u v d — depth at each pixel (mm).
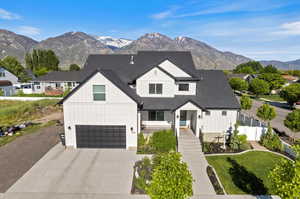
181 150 15297
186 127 19844
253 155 14906
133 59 23719
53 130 20922
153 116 19703
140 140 16266
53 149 15945
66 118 15734
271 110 17969
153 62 23062
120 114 15633
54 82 44906
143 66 22594
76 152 15422
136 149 16000
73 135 15977
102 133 15969
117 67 22766
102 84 15203
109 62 23609
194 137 17031
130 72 21797
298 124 16109
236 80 56594
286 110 33531
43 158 14312
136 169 12047
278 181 6941
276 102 41656
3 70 50812
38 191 10438
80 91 15344
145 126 19766
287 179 6762
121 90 15273
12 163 13523
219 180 11484
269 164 13453
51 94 42281
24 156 14617
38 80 44812
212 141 18562
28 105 28359
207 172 12289
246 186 10891
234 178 11711
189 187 7262
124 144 16109
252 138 18047
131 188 10703
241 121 21969
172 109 17062
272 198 9844
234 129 18234
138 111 17000
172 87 18953
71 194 10203
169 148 15508
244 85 54531
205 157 14570
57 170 12633
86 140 16094
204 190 10477
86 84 15242
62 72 48188
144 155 14898
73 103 15523
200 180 11461
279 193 7008
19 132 20000
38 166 13133
